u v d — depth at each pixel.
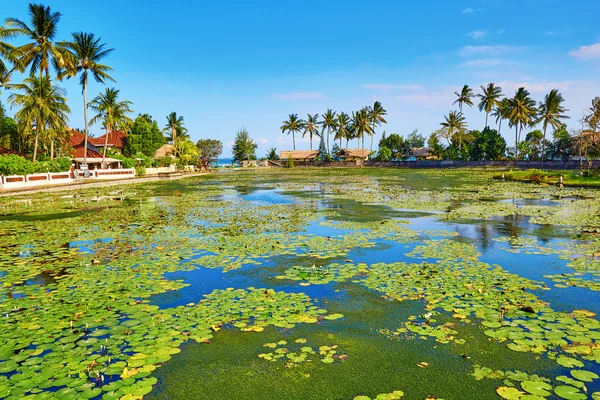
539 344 4.89
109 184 38.00
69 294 6.91
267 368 4.51
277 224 13.95
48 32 36.06
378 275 7.77
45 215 16.72
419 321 5.70
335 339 5.20
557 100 60.91
